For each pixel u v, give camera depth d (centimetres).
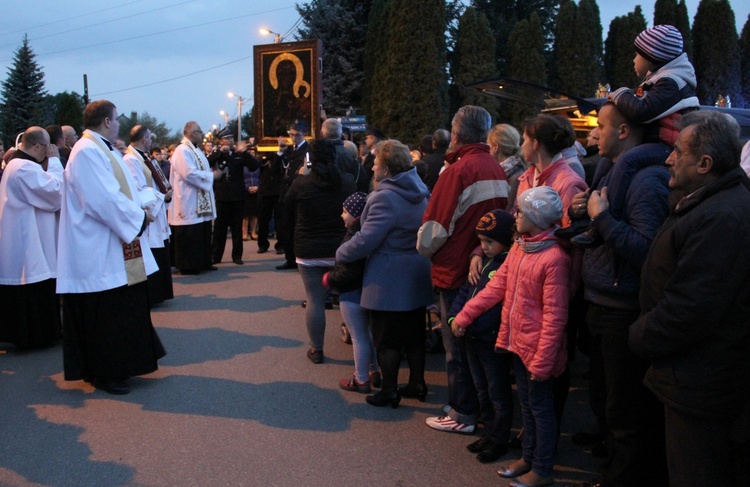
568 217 328
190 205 881
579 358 558
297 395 462
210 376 500
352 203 448
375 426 412
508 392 362
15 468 357
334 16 2605
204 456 370
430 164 656
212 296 763
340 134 718
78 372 465
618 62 2725
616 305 290
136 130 724
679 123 249
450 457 370
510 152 458
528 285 320
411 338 438
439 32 2389
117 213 445
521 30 2630
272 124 1244
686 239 232
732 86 2448
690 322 225
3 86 3506
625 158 292
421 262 430
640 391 292
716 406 228
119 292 460
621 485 300
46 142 572
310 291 521
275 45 1227
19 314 560
